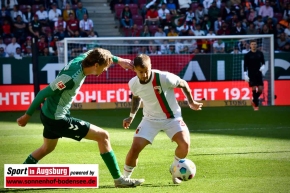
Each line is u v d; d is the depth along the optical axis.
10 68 36.16
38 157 14.55
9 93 36.16
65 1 45.75
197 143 21.78
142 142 14.12
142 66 13.47
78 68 13.16
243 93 37.69
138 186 14.55
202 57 37.50
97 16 46.84
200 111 34.25
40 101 13.05
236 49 38.69
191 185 14.58
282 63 38.22
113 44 38.28
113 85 36.81
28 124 28.75
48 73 36.78
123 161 18.44
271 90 37.19
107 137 13.88
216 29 44.84
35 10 44.91
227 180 15.16
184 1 46.50
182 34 43.91
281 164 17.38
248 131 25.25
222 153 19.42
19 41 42.88
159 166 17.28
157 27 44.72
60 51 36.88
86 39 36.06
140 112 34.34
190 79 37.38
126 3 46.94
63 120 13.44
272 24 44.50
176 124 14.29
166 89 14.03
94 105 36.62
